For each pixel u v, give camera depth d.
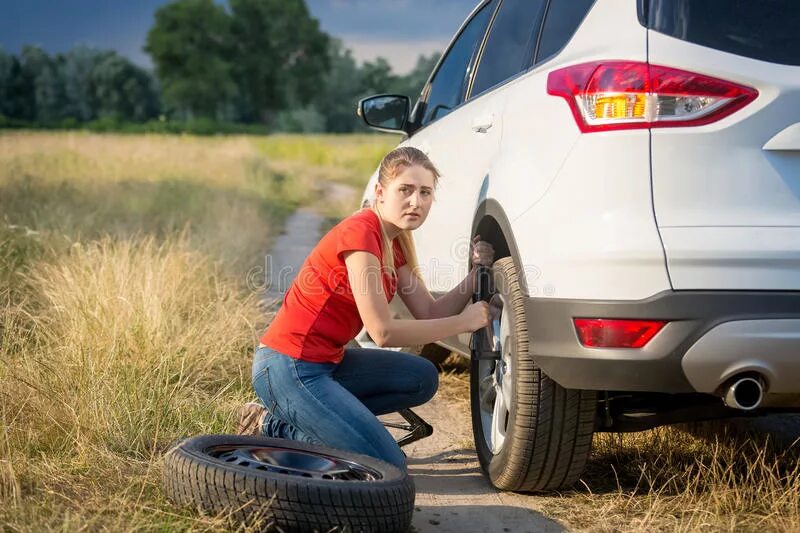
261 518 2.26
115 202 9.95
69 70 124.62
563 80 2.51
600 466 3.04
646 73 2.29
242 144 27.89
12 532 2.23
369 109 4.54
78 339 3.79
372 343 4.55
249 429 3.00
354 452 2.73
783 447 3.20
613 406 2.71
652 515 2.62
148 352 3.76
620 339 2.26
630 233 2.25
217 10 103.69
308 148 29.05
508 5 3.57
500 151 2.95
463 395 4.20
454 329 2.78
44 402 3.16
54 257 5.69
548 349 2.45
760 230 2.23
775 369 2.21
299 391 2.77
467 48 4.07
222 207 10.16
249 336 4.61
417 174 2.79
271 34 108.50
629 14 2.42
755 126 2.26
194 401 3.48
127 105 123.88
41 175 12.41
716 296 2.20
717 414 2.62
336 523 2.28
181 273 5.40
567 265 2.36
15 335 4.09
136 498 2.52
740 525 2.50
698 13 2.33
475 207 3.13
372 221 2.78
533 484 2.77
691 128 2.27
